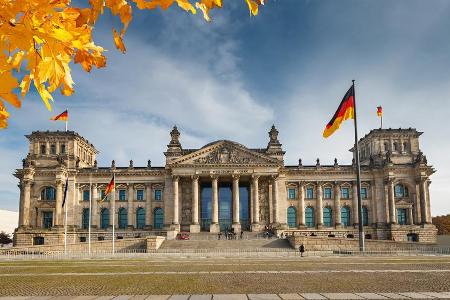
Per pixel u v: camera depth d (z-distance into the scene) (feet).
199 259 225.35
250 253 288.92
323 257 231.71
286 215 458.91
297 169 467.11
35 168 454.40
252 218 433.07
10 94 20.71
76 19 21.16
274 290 98.84
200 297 89.25
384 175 462.19
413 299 84.02
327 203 467.93
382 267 157.79
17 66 22.12
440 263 176.76
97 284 114.83
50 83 22.77
